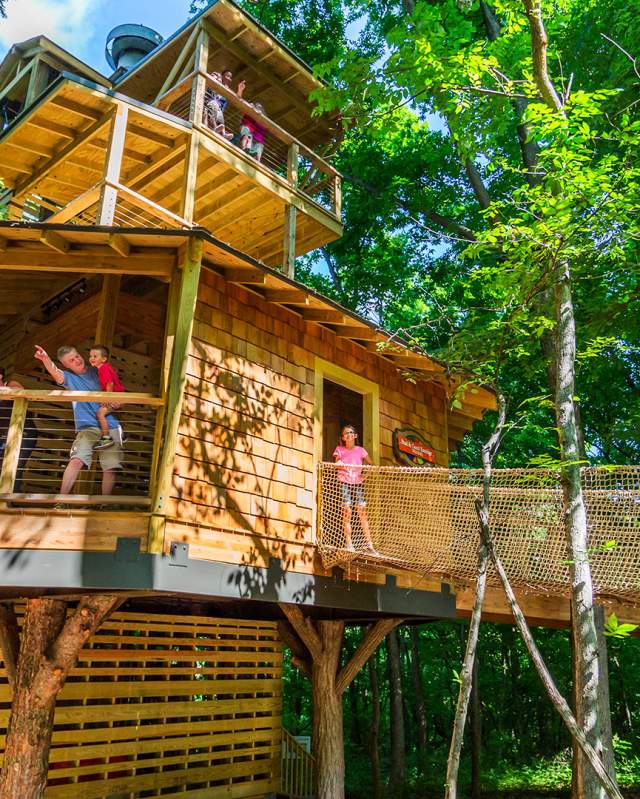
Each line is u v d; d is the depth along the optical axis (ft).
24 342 32.99
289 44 58.49
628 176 20.77
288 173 36.58
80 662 28.84
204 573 22.21
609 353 40.73
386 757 65.16
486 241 21.47
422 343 40.68
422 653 66.54
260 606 37.60
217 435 24.17
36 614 23.61
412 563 27.27
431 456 34.96
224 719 33.60
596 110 20.31
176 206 37.40
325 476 28.27
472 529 27.48
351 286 64.28
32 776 21.59
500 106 25.71
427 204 55.88
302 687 76.33
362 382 31.91
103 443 22.33
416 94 24.22
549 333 39.17
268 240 40.75
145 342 30.73
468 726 61.67
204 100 32.76
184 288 22.66
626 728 61.62
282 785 35.24
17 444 21.30
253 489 25.03
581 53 40.63
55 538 20.36
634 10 37.63
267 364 27.04
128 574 20.45
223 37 34.22
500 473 26.94
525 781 52.49
